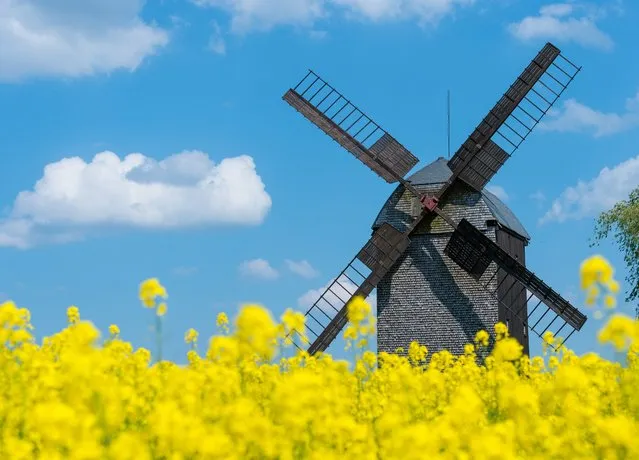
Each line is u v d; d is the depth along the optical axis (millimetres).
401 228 43969
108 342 16750
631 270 54875
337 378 14734
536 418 11609
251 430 9656
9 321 14633
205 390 12273
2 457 10039
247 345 11297
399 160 44094
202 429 9117
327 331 42844
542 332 41219
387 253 43531
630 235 54688
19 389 12680
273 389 13844
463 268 42406
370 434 11492
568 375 11703
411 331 43125
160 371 14922
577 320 40500
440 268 43094
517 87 43625
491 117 43406
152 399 13820
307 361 18969
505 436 10070
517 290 45312
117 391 11281
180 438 9078
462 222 41938
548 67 43531
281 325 14836
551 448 11055
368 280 43500
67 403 9914
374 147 44250
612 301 11711
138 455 8711
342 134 44000
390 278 43969
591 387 14672
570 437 11344
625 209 55344
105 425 9680
